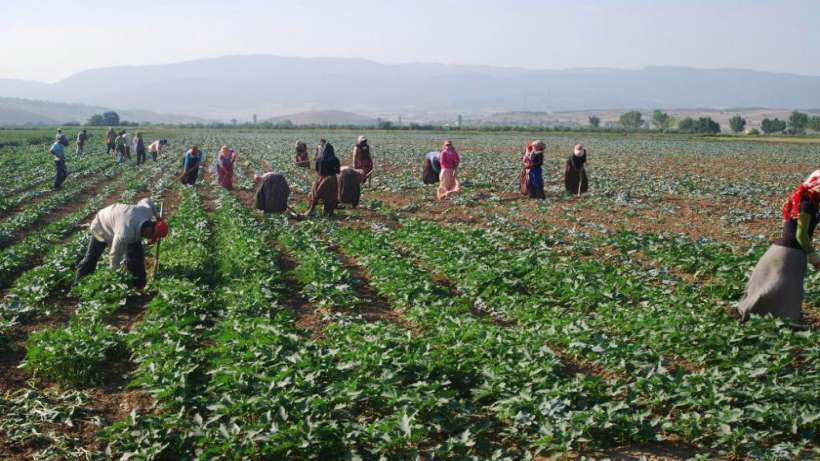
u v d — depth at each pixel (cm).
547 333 970
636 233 1741
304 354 841
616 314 1042
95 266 1299
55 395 831
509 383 790
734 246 1599
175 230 1817
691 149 6222
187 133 9925
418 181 3067
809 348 845
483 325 982
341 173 2217
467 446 684
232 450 656
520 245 1656
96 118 15788
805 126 14338
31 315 1131
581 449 683
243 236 1678
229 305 1130
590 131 11175
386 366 821
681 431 702
